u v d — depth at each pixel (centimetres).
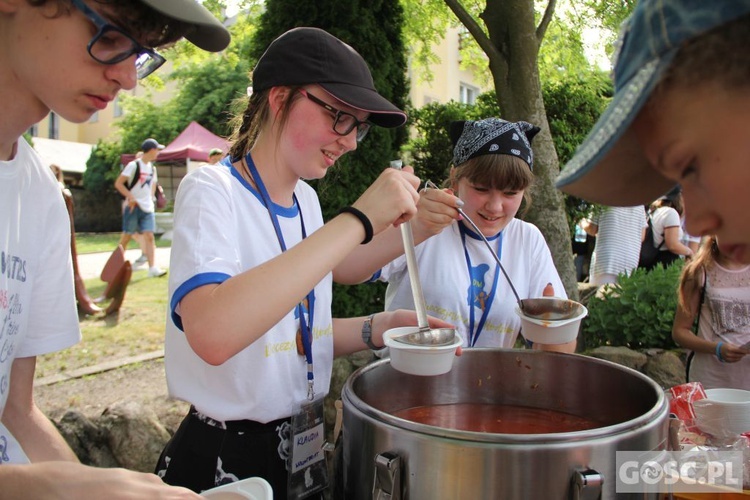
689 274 250
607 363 123
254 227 119
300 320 125
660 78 46
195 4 89
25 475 71
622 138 57
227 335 91
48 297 111
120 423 238
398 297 174
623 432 86
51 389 323
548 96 504
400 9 363
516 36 357
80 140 2369
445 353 115
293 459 119
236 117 139
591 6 512
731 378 238
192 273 98
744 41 43
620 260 404
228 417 116
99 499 71
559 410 132
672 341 316
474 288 171
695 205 50
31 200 104
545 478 82
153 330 453
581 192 61
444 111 512
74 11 80
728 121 44
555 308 145
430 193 144
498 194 163
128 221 704
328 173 321
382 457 86
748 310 237
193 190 111
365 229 103
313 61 113
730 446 120
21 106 90
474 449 82
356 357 304
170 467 122
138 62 96
